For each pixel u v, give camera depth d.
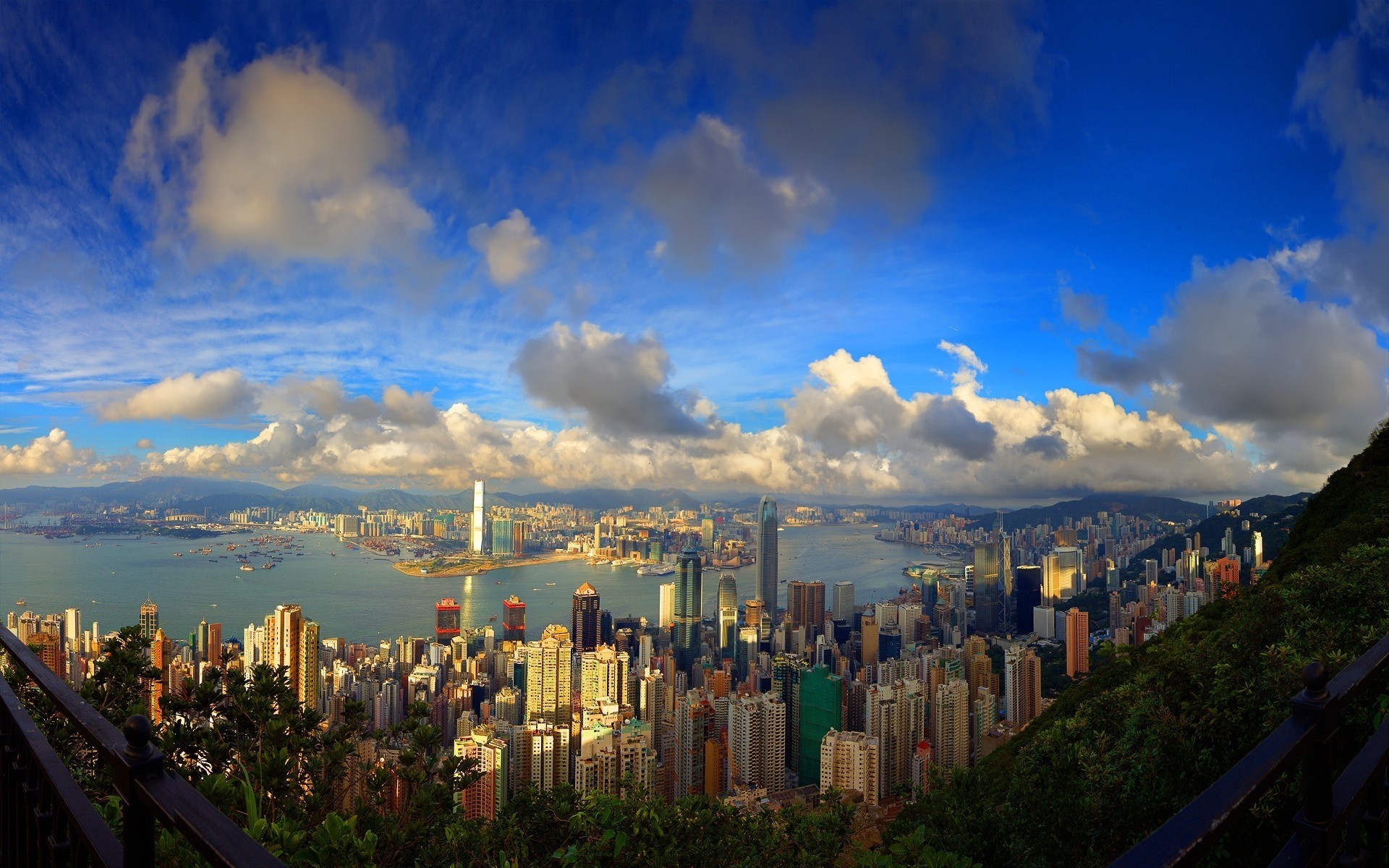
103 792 5.61
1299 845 1.66
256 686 6.98
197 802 1.34
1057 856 5.95
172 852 3.45
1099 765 6.16
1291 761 1.53
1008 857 6.24
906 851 5.29
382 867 6.08
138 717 1.50
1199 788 5.84
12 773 2.35
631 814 6.52
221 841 1.20
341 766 6.79
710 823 6.89
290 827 3.67
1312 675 1.65
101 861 1.73
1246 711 6.01
